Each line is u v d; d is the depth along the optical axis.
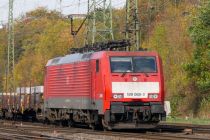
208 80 61.72
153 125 40.81
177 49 81.88
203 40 61.12
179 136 34.28
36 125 52.44
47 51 122.25
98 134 36.38
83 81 43.28
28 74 126.88
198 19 61.72
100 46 44.31
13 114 71.88
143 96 40.06
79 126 48.69
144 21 110.19
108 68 39.84
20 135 35.94
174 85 77.56
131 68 40.25
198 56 62.50
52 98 50.47
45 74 52.72
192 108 73.12
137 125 40.28
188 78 66.25
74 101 45.03
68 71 46.53
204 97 72.12
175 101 75.81
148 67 40.62
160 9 110.12
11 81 91.12
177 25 85.38
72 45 118.69
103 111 39.59
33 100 61.44
